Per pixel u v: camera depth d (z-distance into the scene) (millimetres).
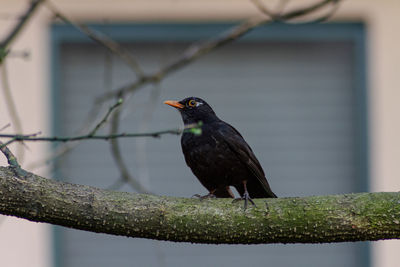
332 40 12906
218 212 5164
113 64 12945
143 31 12773
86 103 12781
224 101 13117
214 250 12805
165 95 12945
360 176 12797
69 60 12805
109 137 5352
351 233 5094
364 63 12734
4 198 4910
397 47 12672
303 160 13016
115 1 12711
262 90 13102
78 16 12664
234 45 13102
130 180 8359
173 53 12867
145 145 12820
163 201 5184
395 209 5035
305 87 13125
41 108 12508
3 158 11789
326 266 12688
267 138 13055
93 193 5074
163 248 12750
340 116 13031
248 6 12719
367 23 12734
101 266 12633
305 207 5145
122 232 5098
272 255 12805
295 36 12844
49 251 12336
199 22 12773
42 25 12562
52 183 5039
